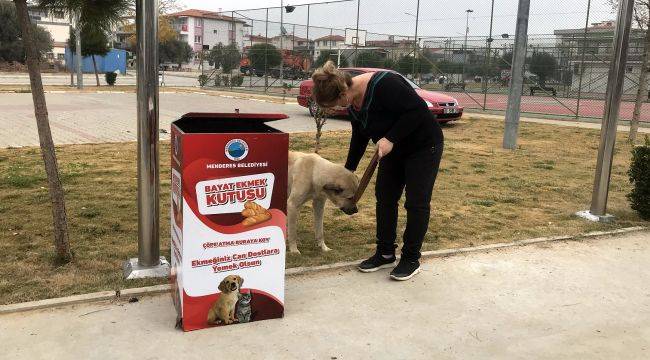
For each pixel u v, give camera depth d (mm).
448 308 3557
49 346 2916
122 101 19891
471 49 22516
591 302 3717
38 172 7484
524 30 10578
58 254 4074
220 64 31656
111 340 3004
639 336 3248
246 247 3135
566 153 10672
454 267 4285
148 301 3500
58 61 54250
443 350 3033
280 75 27594
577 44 21266
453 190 7223
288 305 3520
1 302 3352
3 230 4930
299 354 2934
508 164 9328
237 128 3578
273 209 3150
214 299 3135
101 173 7594
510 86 10906
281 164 3104
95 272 3928
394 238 4164
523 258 4539
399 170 4000
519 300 3715
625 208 6371
